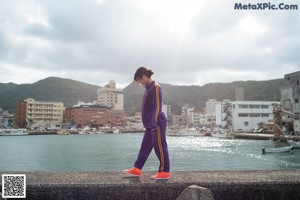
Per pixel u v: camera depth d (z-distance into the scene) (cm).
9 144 6794
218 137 9081
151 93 392
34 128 13212
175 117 17175
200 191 274
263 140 6681
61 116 14350
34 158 3741
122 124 16362
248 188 344
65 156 3950
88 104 16350
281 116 6212
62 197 332
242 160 3178
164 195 336
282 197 348
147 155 398
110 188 334
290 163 2891
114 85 18950
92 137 10981
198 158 3428
